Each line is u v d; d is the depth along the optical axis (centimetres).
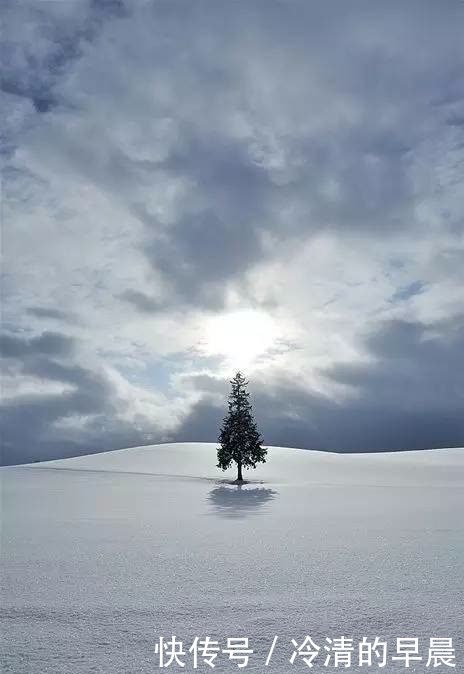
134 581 1202
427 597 1053
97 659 754
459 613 948
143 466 7981
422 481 5838
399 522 2288
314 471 7200
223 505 3173
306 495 3959
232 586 1150
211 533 1977
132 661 747
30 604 1021
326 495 3950
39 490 4519
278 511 2802
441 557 1471
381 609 973
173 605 1006
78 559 1471
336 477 6438
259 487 4922
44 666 730
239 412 6291
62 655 768
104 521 2389
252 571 1298
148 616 941
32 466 8288
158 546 1684
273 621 910
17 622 914
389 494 4012
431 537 1852
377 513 2675
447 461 8419
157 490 4550
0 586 1163
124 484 5322
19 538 1877
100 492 4306
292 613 952
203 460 8512
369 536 1878
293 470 7338
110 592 1105
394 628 872
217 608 986
